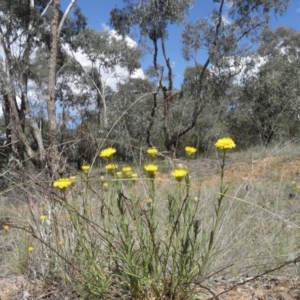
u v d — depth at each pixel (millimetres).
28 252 2568
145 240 1922
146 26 17750
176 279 1813
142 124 13977
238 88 18641
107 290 1827
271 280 2262
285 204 4250
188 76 18703
